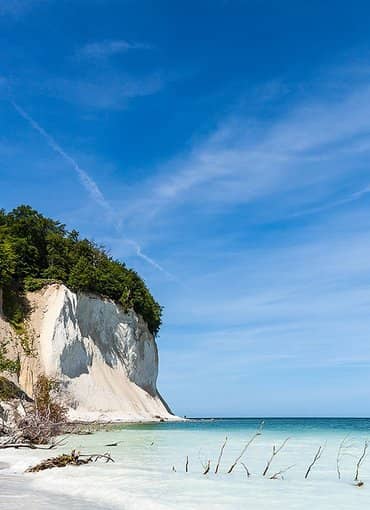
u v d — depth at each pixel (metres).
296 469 17.70
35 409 28.22
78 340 52.84
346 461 20.14
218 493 12.59
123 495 12.12
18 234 58.00
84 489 13.01
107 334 59.56
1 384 39.09
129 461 19.19
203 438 31.83
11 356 47.19
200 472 16.38
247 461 19.92
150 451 23.20
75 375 51.31
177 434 35.28
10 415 29.95
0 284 51.03
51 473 15.77
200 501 11.56
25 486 13.73
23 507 10.83
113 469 16.61
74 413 47.72
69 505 11.11
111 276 63.16
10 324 50.19
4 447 23.22
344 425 68.31
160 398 71.31
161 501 11.50
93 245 68.62
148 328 70.56
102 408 51.41
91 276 58.12
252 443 28.62
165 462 18.97
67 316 52.59
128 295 63.69
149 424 50.22
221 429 46.16
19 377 46.34
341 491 13.09
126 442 27.75
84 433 32.94
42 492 12.77
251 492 12.77
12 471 16.89
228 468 17.72
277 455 22.20
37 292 54.19
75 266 57.81
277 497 12.19
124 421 51.50
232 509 10.76
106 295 61.22
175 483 13.89
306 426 63.53
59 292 53.59
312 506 11.20
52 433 28.27
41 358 49.19
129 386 59.88
